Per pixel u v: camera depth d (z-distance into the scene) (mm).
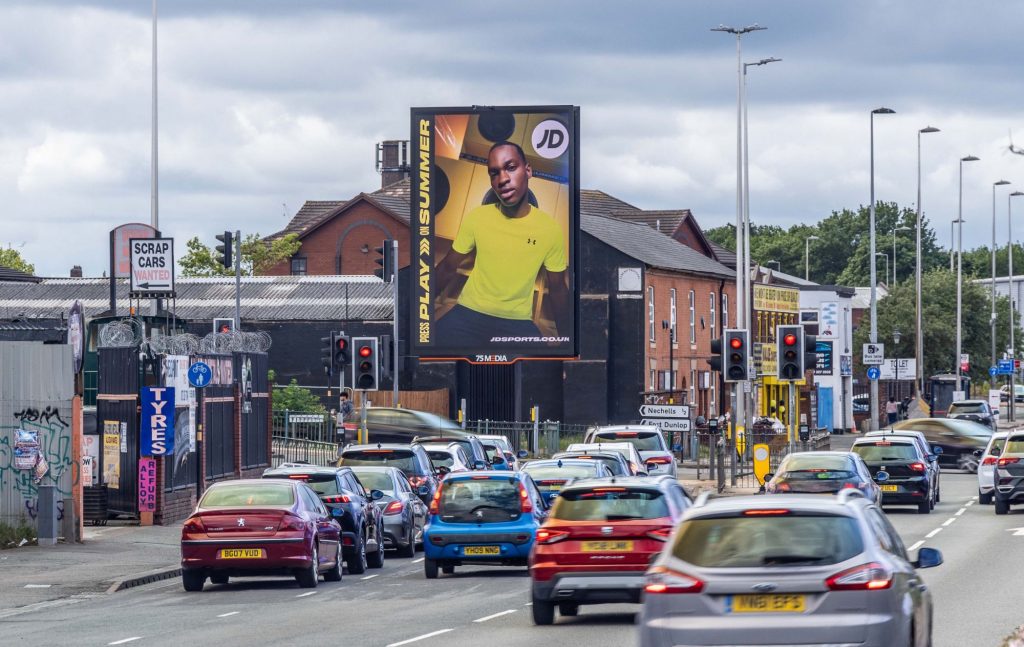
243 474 70875
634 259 125000
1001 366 170000
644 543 30578
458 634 29875
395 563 49688
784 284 158500
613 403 125750
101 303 130750
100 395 59531
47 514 52094
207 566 39625
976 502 73062
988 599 34000
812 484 52750
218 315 125625
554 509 31516
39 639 30469
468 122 96188
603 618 32781
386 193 166875
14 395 53906
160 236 79875
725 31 96688
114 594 40781
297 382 124688
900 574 19672
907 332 180000
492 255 96062
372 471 51875
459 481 42500
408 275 128500
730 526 19500
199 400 63531
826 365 131500
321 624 32125
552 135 95750
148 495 58594
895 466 65438
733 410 75500
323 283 131750
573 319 95500
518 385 103625
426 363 124000
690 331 138875
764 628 18781
